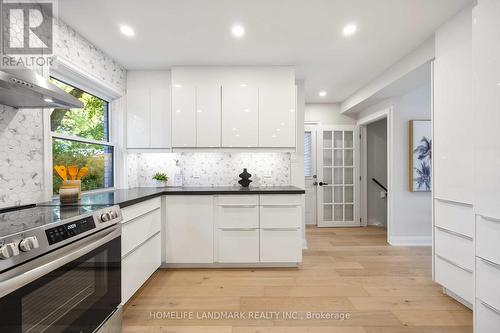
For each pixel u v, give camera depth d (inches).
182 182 130.1
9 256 35.1
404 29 88.1
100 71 101.0
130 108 120.1
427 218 141.8
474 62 61.2
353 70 124.0
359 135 187.6
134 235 79.2
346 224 186.7
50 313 43.5
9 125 63.7
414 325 68.9
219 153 131.3
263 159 131.8
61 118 88.2
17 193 65.4
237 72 117.5
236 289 89.2
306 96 170.1
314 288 89.8
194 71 117.3
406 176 142.6
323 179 188.2
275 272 103.5
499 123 55.2
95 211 57.1
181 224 105.5
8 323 35.9
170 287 90.7
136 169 128.1
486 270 58.7
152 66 117.4
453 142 79.7
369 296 84.4
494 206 56.4
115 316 62.3
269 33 90.7
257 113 117.3
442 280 85.0
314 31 89.3
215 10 77.2
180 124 117.0
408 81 117.0
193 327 68.4
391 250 131.5
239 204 105.7
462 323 69.8
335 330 66.9
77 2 71.9
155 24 84.3
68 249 46.7
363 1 73.7
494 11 56.1
